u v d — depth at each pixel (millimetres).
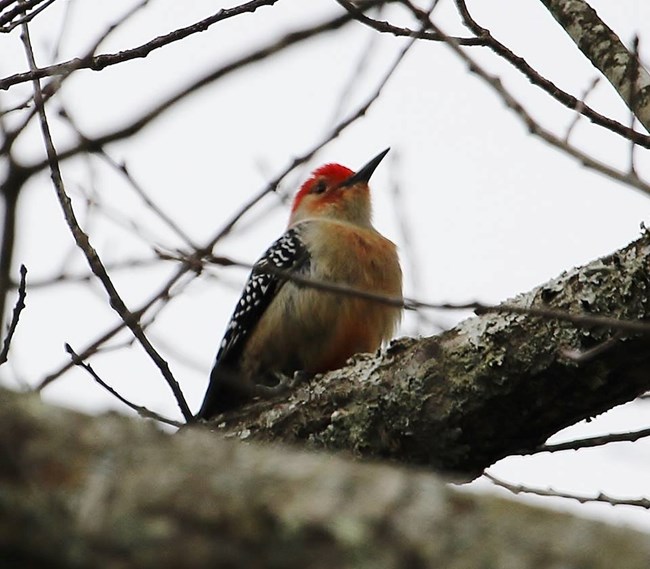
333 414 11031
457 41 9250
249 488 4246
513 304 10219
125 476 4273
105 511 4195
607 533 3986
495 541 4016
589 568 3900
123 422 4461
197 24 9781
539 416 10297
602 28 9461
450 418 10500
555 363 9867
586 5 9633
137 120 7355
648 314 9438
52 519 4184
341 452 10961
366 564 4055
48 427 4352
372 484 4230
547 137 7238
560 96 8945
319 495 4207
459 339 10500
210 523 4191
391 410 10758
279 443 11203
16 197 7645
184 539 4172
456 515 4102
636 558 3896
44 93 8969
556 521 4062
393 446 10812
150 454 4340
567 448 10914
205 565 4145
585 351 9719
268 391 12562
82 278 9797
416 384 10625
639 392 9953
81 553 4168
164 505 4219
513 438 10547
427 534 4059
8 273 7715
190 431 5059
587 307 9688
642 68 9109
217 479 4273
